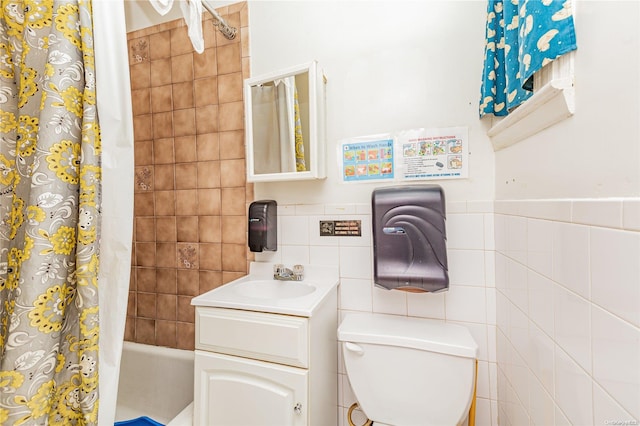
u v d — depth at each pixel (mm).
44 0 683
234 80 1404
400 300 1168
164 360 1463
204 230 1468
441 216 1019
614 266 409
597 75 460
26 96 675
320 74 1202
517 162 830
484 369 1065
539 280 676
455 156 1102
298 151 1190
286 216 1328
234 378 955
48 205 627
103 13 714
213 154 1446
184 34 1487
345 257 1241
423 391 896
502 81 947
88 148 674
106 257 722
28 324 604
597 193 459
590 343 469
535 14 605
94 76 694
